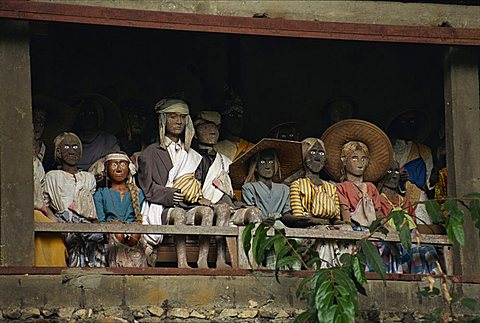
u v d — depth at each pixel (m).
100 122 19.66
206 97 20.86
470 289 18.41
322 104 21.28
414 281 18.30
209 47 21.08
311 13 18.48
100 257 17.84
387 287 18.20
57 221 18.11
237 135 19.88
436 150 20.78
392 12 18.73
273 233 17.84
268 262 17.88
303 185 18.89
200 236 18.05
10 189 17.30
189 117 18.98
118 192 18.44
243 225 18.11
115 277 17.41
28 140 17.44
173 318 17.47
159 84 20.84
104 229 17.47
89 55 20.69
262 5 18.34
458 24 18.89
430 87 21.42
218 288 17.66
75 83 20.59
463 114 18.80
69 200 18.22
